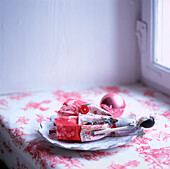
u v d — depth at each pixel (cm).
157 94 180
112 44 191
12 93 183
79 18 182
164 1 171
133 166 114
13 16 172
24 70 181
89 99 174
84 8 181
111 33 189
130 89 189
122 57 195
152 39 181
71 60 187
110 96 139
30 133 140
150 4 177
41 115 157
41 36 178
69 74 189
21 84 183
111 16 187
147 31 183
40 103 171
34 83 185
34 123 149
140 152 123
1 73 178
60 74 188
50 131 129
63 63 186
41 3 174
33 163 125
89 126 122
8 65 178
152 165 114
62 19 179
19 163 139
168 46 173
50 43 181
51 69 185
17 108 165
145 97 176
